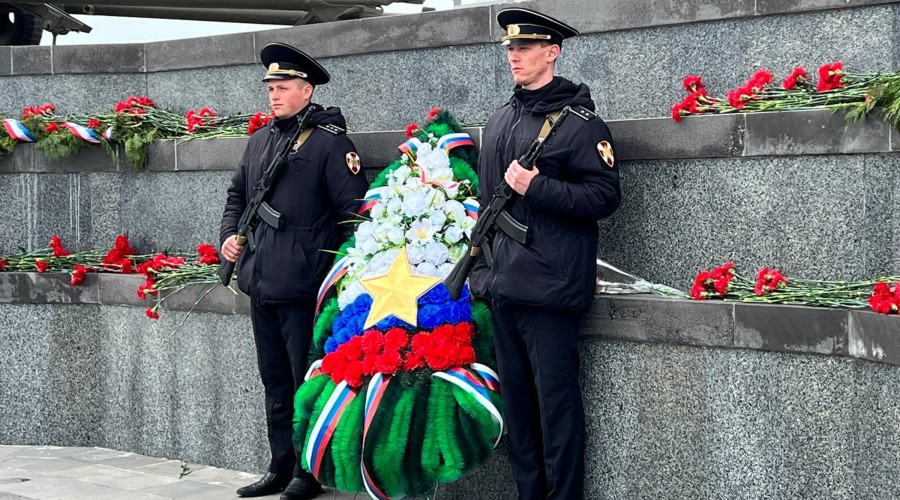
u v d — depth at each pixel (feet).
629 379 17.53
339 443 17.65
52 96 26.91
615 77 19.58
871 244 16.24
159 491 21.02
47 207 26.02
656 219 18.30
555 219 16.53
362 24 22.95
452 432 17.34
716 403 16.74
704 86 18.61
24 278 25.35
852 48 17.17
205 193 24.14
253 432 22.61
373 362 17.67
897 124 15.57
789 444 16.11
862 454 15.35
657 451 17.34
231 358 22.80
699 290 17.16
